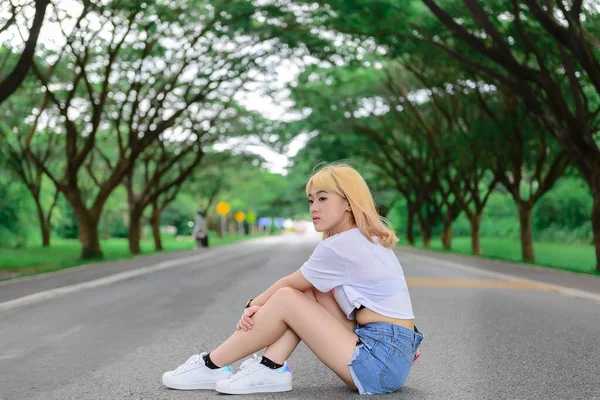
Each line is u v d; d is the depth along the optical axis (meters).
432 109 31.06
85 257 25.22
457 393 4.58
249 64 22.66
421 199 42.09
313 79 29.47
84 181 44.16
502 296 11.57
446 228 38.25
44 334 7.39
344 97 31.64
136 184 51.00
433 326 7.95
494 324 8.13
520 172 24.72
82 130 29.70
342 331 4.16
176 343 6.75
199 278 15.59
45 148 37.81
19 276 16.05
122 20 20.59
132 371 5.35
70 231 70.31
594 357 6.01
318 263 4.12
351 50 20.52
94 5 18.14
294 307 4.20
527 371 5.38
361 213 4.11
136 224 32.44
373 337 4.11
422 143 34.16
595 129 20.34
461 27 15.57
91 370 5.41
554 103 16.69
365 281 4.10
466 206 32.66
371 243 4.11
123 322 8.31
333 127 33.28
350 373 4.12
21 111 29.09
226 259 25.19
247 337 4.35
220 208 53.28
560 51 16.88
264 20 20.22
